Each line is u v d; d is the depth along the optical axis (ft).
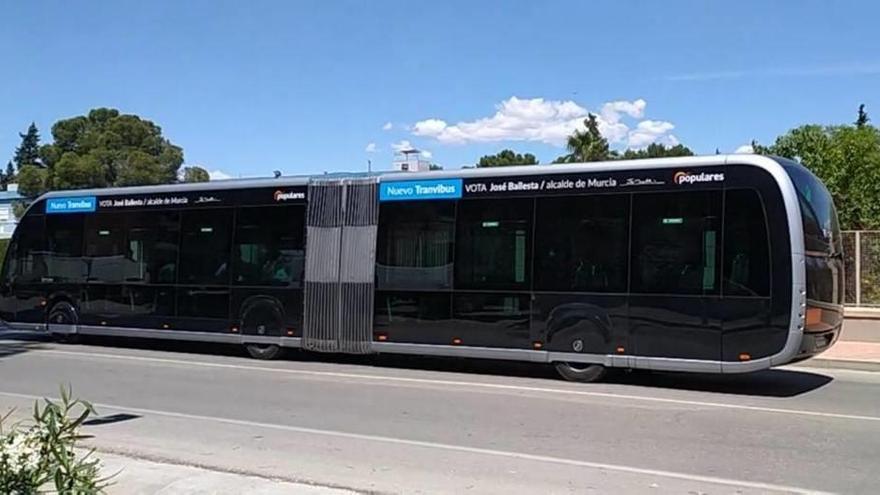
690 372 44.24
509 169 45.73
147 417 32.71
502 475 23.73
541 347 43.93
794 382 44.27
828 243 40.75
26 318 62.49
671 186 41.14
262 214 53.31
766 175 38.93
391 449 27.09
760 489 22.52
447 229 47.11
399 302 48.29
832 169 109.50
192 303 55.31
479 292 45.85
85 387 40.57
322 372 46.96
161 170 224.74
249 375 45.44
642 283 41.45
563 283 43.47
